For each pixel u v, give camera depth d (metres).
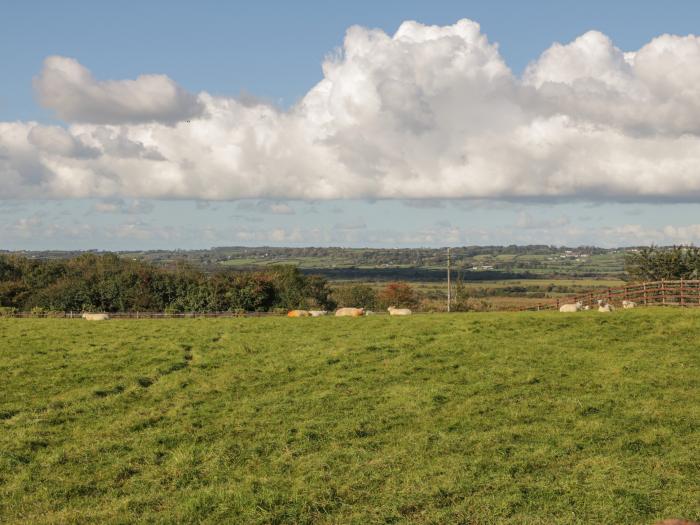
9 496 16.97
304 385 26.02
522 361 28.55
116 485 17.53
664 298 49.91
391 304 142.88
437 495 15.99
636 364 27.52
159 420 22.50
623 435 19.55
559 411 22.03
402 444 19.56
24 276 117.12
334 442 19.88
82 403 24.36
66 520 15.43
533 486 16.22
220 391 25.61
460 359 29.25
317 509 15.54
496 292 163.75
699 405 22.09
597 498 15.41
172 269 111.00
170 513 15.52
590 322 36.31
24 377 27.97
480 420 21.38
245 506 15.70
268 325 40.69
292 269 118.81
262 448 19.56
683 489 15.74
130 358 31.06
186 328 40.22
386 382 26.14
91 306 98.75
